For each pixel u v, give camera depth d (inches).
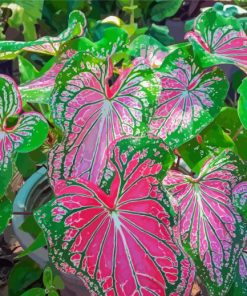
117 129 17.7
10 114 18.2
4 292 34.3
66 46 20.1
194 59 19.6
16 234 26.3
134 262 17.2
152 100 17.8
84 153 17.4
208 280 18.0
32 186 30.5
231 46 20.6
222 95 19.6
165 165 16.7
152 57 22.9
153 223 17.3
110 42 19.7
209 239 18.4
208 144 21.1
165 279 17.1
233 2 44.8
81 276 16.6
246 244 19.5
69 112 17.1
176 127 19.1
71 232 16.3
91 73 17.1
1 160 18.1
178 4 43.8
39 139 18.1
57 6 43.8
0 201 18.8
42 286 28.7
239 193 19.2
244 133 22.7
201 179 19.1
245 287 19.8
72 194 16.3
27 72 24.0
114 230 17.2
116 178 16.7
